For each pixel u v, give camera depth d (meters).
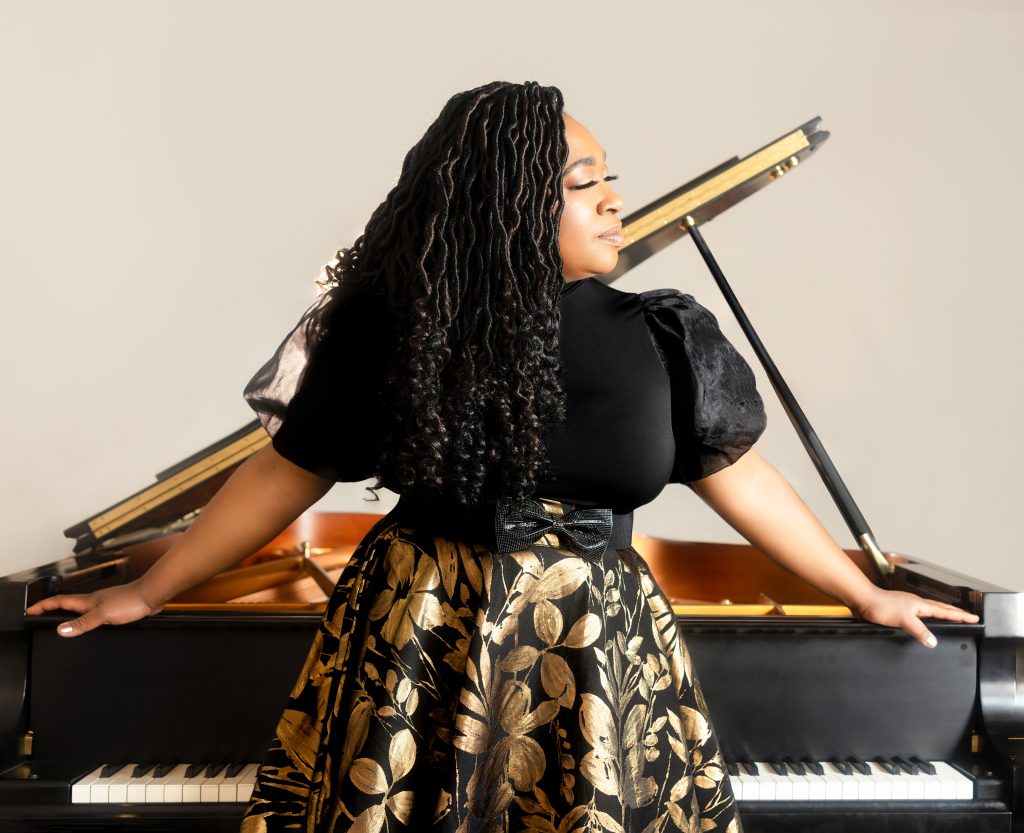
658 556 2.46
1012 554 4.50
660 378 1.16
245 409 4.27
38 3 4.11
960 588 1.68
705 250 2.05
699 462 1.29
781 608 1.78
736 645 1.66
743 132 4.38
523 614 1.10
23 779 1.51
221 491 1.31
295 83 4.22
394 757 1.07
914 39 4.36
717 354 1.24
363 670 1.11
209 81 4.19
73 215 4.17
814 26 4.36
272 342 4.25
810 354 4.45
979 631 1.61
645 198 4.41
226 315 4.24
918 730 1.66
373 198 4.27
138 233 4.20
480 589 1.10
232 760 1.61
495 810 1.07
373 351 1.16
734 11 4.35
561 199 1.07
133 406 4.23
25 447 4.20
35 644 1.59
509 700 1.08
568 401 1.11
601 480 1.12
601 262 1.14
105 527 1.98
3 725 1.56
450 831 1.03
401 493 1.17
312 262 4.25
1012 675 1.66
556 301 1.08
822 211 4.40
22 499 4.21
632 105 4.36
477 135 1.07
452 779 1.04
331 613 1.20
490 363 1.06
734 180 2.01
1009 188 4.39
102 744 1.60
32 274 4.17
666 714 1.15
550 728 1.08
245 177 4.23
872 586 1.56
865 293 4.43
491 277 1.06
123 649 1.60
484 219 1.06
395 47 4.25
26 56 4.12
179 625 1.59
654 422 1.13
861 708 1.66
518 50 4.31
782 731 1.66
